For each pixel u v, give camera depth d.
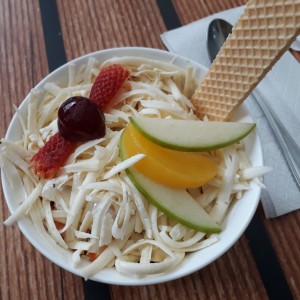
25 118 0.19
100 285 0.18
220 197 0.17
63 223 0.17
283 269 0.18
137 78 0.20
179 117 0.19
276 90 0.23
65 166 0.17
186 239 0.16
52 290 0.18
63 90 0.19
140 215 0.16
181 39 0.25
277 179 0.21
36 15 0.26
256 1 0.15
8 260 0.18
